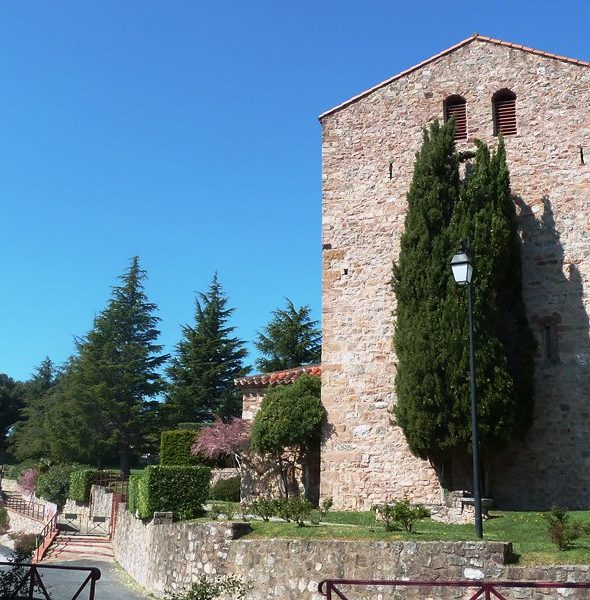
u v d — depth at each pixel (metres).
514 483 19.75
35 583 12.52
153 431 46.25
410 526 14.27
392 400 20.91
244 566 14.64
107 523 29.17
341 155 23.23
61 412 46.25
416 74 22.88
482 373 18.70
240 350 50.38
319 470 22.89
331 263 22.55
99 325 49.62
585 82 21.19
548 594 11.41
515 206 20.98
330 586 9.42
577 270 20.28
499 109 22.02
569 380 19.83
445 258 19.70
